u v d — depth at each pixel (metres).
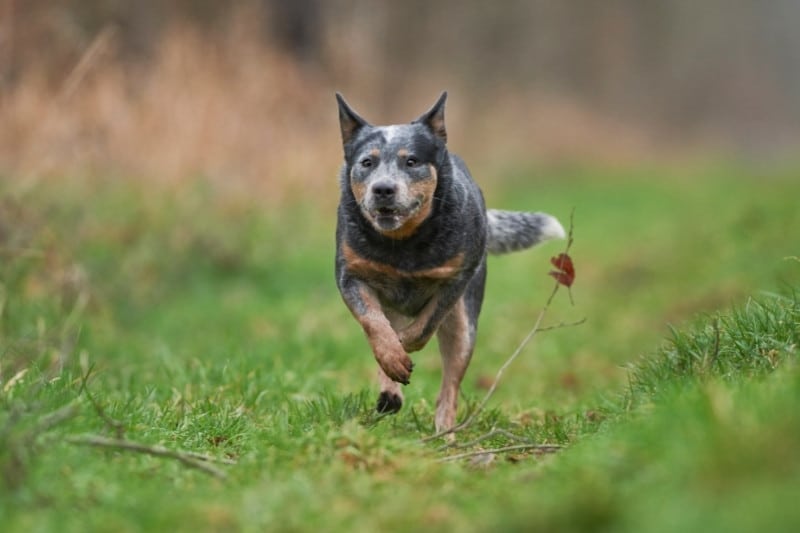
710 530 4.52
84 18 20.73
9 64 15.59
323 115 20.72
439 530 5.25
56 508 5.57
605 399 8.47
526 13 53.31
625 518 4.85
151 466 6.42
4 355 9.62
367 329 8.12
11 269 11.77
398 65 34.28
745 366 7.39
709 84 70.81
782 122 80.06
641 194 34.47
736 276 16.39
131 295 14.22
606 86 59.31
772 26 83.94
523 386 11.53
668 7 67.94
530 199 32.06
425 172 8.19
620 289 18.39
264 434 7.36
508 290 18.33
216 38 19.70
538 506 5.19
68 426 6.61
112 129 16.23
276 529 5.36
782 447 5.09
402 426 8.34
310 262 17.67
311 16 25.31
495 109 39.00
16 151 14.38
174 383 9.81
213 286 15.86
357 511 5.60
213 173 17.08
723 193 32.97
